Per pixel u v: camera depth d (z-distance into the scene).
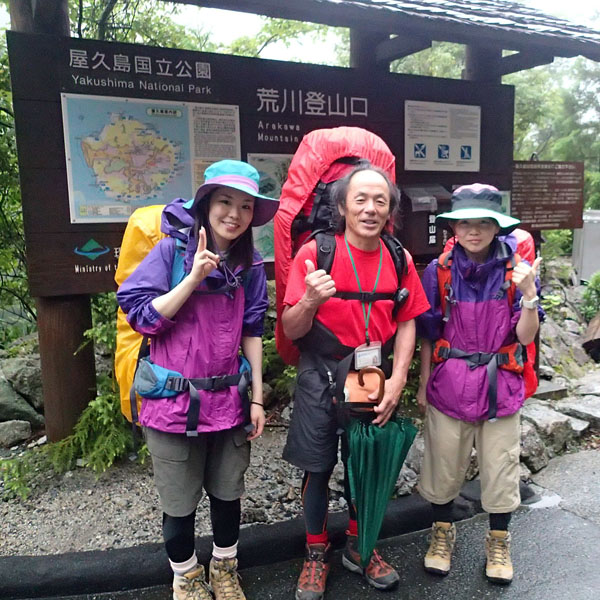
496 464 2.26
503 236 2.26
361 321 2.03
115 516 2.67
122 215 2.95
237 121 3.15
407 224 3.57
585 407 3.96
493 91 3.86
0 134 3.53
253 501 2.82
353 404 1.99
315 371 2.11
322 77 3.34
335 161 2.39
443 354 2.29
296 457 2.14
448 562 2.40
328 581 2.36
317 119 3.36
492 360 2.21
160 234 2.18
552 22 3.96
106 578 2.29
